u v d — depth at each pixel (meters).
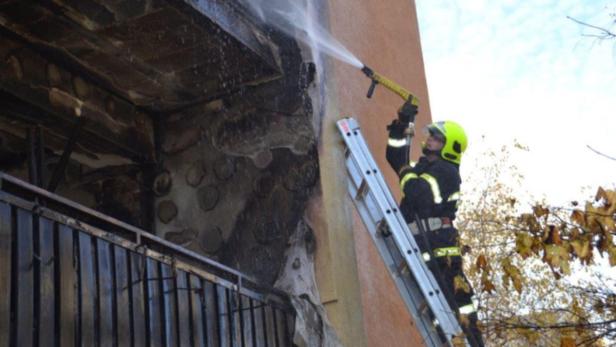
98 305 5.42
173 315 6.00
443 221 7.75
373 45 8.90
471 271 7.46
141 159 8.06
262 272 7.40
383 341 7.47
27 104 7.03
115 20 6.87
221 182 7.86
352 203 7.55
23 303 4.87
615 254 5.90
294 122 7.67
